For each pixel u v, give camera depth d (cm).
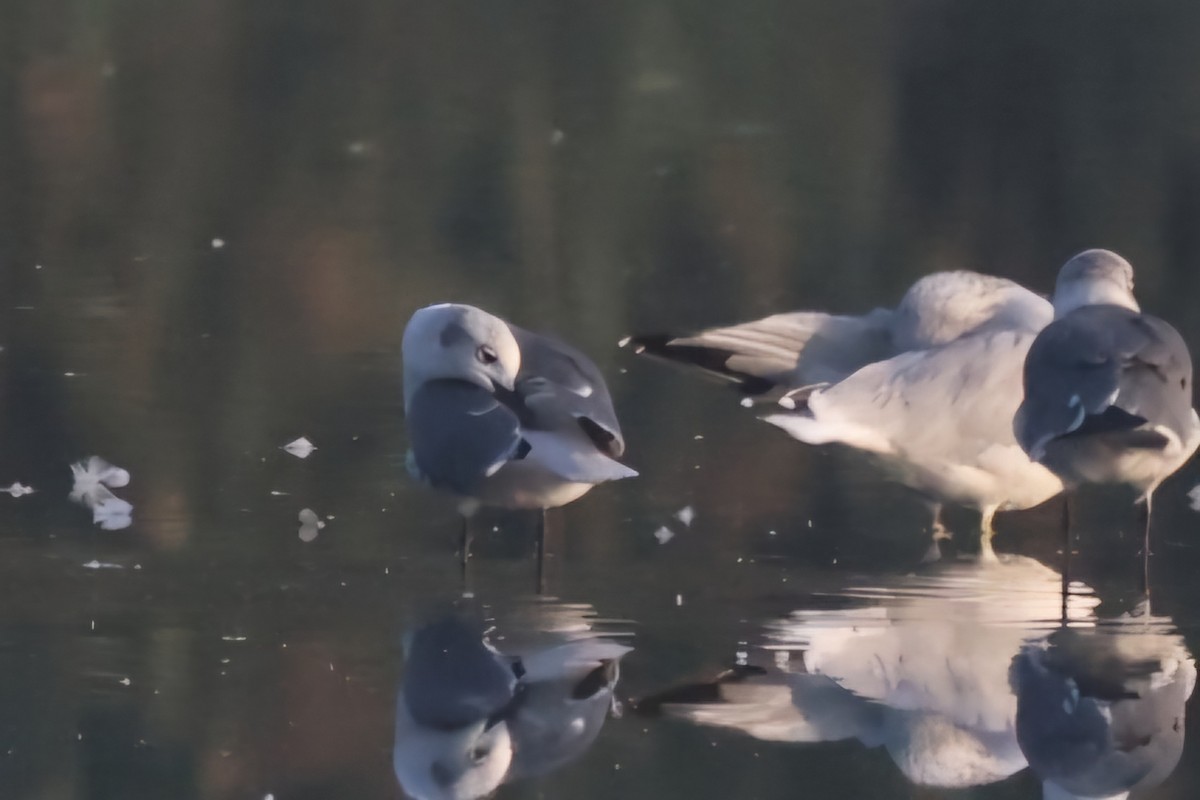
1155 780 751
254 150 2562
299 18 3167
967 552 1151
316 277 1930
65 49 2983
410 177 2420
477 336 1126
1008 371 1214
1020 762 775
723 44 3070
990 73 2911
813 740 800
